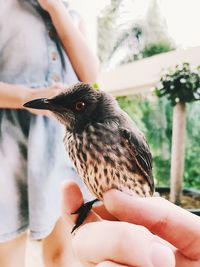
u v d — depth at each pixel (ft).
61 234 0.66
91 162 0.40
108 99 0.43
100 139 0.40
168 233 0.27
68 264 0.65
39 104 0.43
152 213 0.26
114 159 0.40
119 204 0.26
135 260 0.22
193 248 0.27
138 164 0.42
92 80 0.66
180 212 0.27
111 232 0.23
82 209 0.29
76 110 0.42
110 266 0.22
